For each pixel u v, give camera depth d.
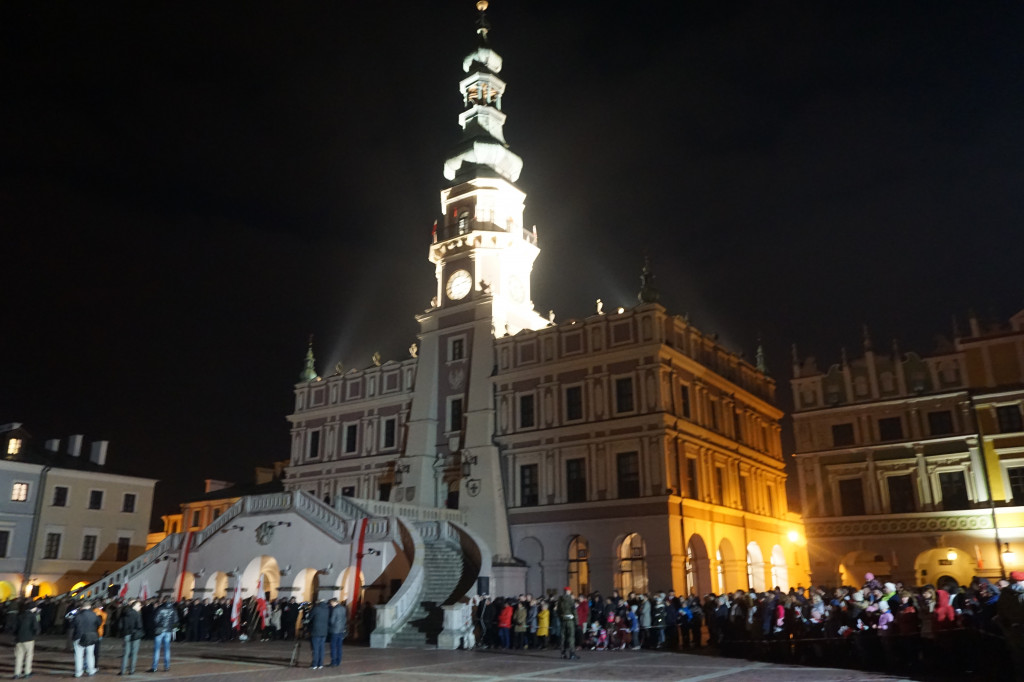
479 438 48.25
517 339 49.41
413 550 36.56
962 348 47.81
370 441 55.53
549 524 44.81
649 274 46.31
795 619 25.02
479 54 60.75
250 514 43.22
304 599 40.97
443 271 54.81
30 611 21.92
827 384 51.88
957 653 19.70
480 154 57.25
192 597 43.59
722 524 47.06
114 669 23.50
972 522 45.03
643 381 43.81
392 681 20.05
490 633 30.91
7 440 62.62
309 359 62.72
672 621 30.45
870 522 48.06
